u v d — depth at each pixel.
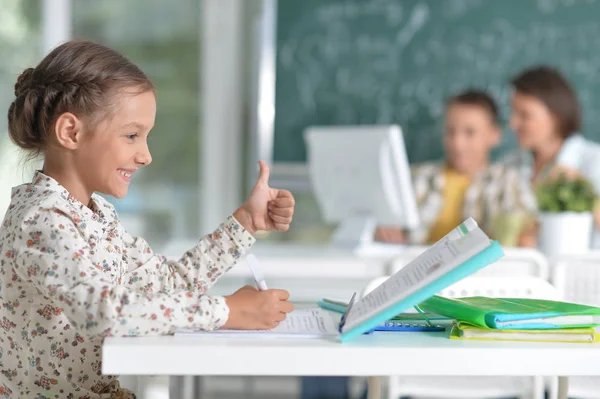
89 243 1.24
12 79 3.97
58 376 1.21
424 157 3.93
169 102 4.14
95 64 1.22
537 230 3.21
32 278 1.07
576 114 3.55
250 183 4.08
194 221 4.17
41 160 1.34
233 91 4.12
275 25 3.99
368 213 3.07
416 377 2.04
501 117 3.91
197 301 1.06
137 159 1.24
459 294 1.59
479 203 3.44
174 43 4.12
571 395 1.85
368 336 1.07
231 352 0.97
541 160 3.60
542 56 3.90
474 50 3.91
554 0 3.88
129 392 1.32
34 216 1.13
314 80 3.98
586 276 2.31
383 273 2.64
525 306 1.12
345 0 3.95
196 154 4.16
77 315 1.02
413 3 3.92
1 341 1.22
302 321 1.16
